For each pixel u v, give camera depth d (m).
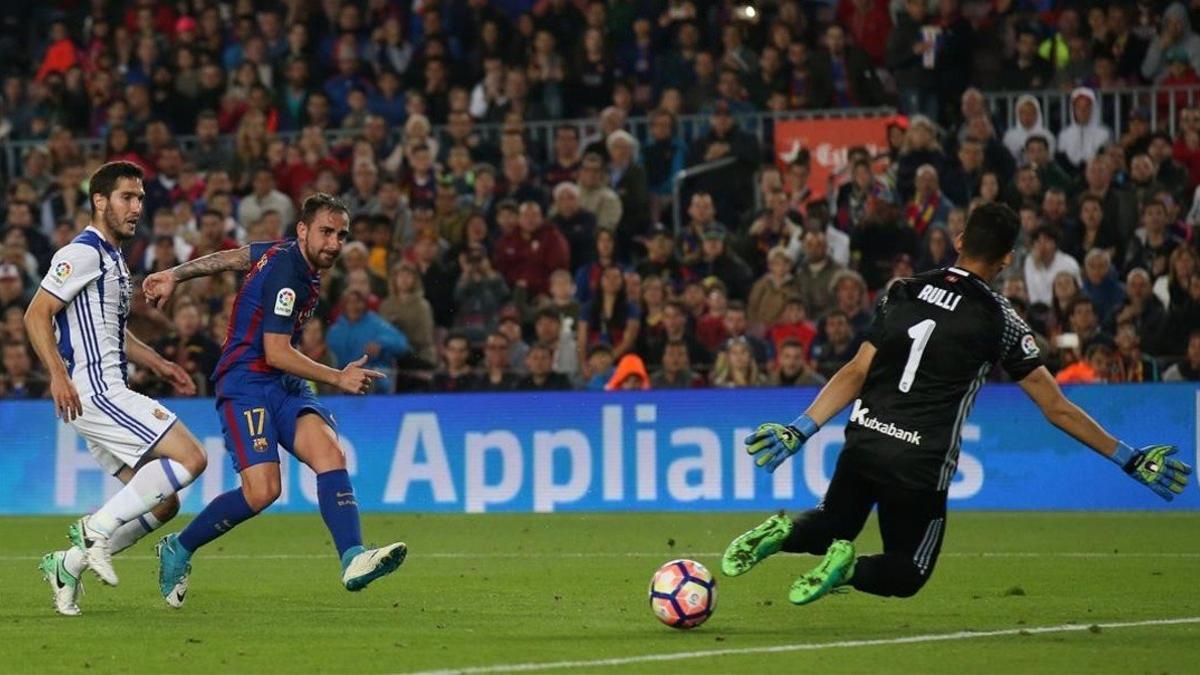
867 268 63.19
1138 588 33.53
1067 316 57.25
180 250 68.81
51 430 58.81
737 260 63.84
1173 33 67.50
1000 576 35.91
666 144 69.38
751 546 24.95
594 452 56.06
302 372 28.84
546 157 73.56
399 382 60.66
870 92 70.31
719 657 23.48
